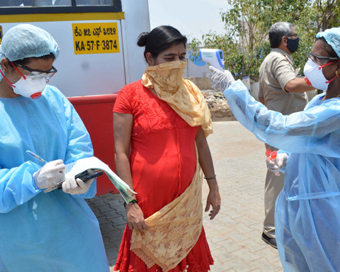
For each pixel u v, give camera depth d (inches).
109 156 125.3
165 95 76.6
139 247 78.2
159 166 76.7
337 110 65.7
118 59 127.3
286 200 77.5
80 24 121.5
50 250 66.1
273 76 123.3
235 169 224.7
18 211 64.2
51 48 61.1
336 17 476.7
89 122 122.2
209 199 89.0
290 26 124.2
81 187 61.6
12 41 58.1
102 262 72.9
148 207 78.1
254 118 74.5
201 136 86.3
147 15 128.6
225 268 116.0
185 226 80.0
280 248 80.3
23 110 65.5
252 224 147.3
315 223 71.2
